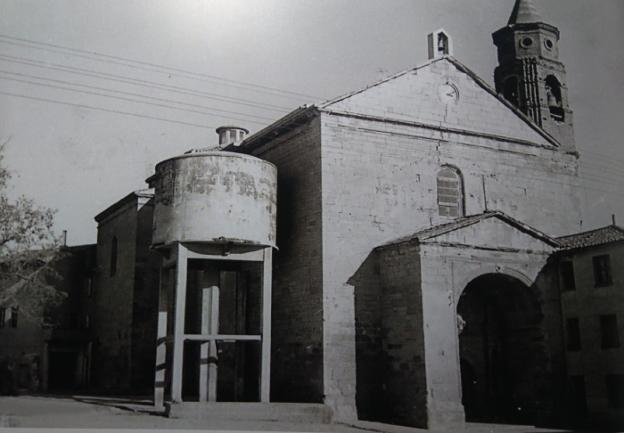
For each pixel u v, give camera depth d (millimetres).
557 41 31109
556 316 24734
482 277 24688
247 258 22375
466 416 25156
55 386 34812
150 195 32062
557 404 23953
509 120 27938
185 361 30234
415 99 25828
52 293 30547
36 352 33875
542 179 28141
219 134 29797
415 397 21359
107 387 32781
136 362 30594
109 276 34531
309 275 23422
